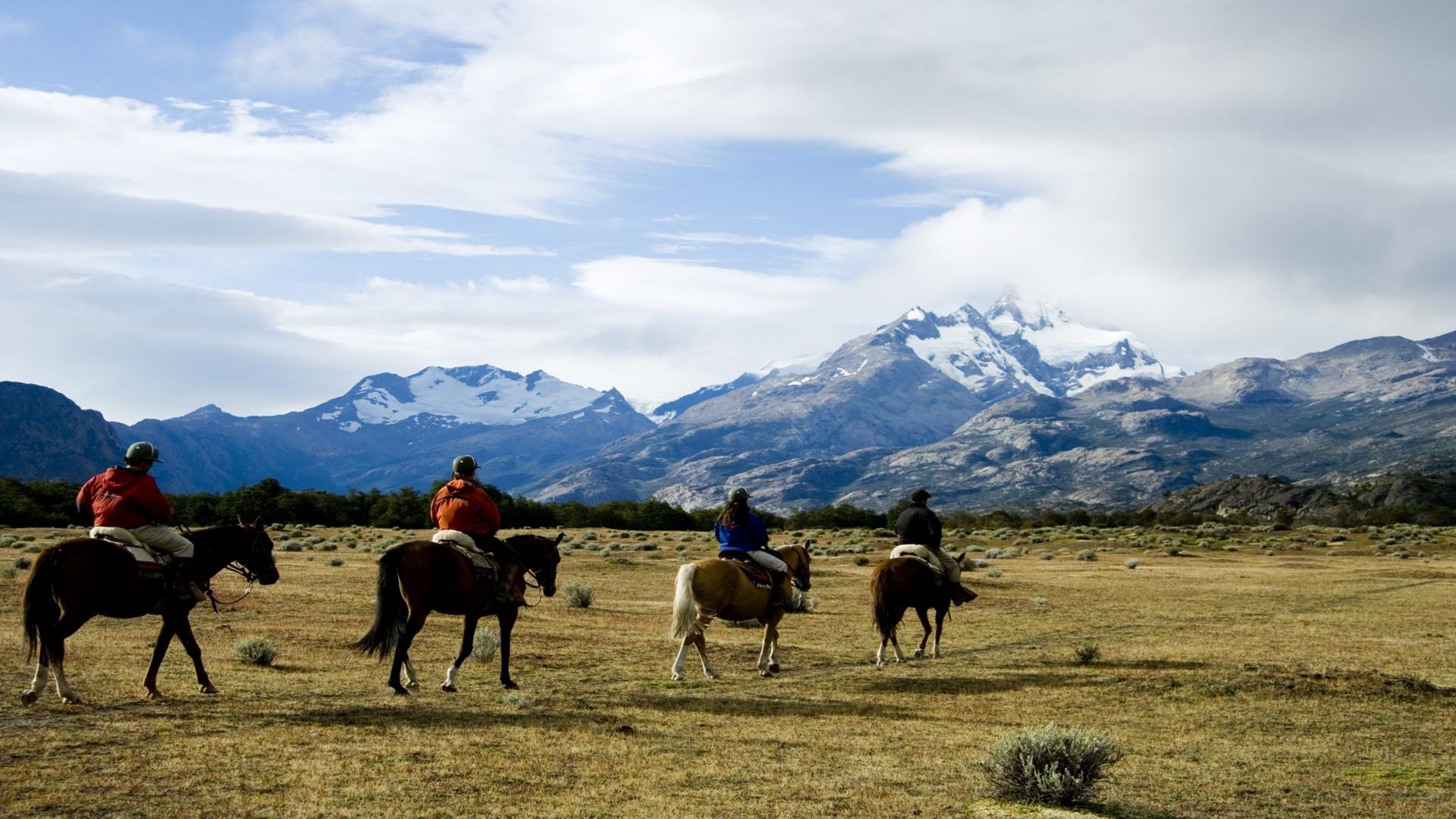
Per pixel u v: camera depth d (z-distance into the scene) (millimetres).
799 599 33375
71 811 10445
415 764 12562
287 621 25859
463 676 19094
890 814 11180
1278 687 18297
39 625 14648
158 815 10422
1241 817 11531
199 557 16266
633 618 30062
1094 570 56406
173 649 20750
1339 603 37531
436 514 17547
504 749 13406
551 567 18641
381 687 17625
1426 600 38875
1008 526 145875
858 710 16938
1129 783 12758
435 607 16906
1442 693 18219
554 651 22562
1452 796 12406
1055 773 11688
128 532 15320
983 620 31344
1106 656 23125
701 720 15812
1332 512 178250
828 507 139250
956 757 13805
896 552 23281
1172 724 16141
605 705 16656
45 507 88062
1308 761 13969
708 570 19594
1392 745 14875
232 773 11930
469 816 10742
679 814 10969
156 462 15922
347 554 55312
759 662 20734
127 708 15000
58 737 13141
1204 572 55281
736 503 20688
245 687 17062
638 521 123250
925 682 19547
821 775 12742
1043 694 18406
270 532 77812
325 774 11984
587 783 12031
